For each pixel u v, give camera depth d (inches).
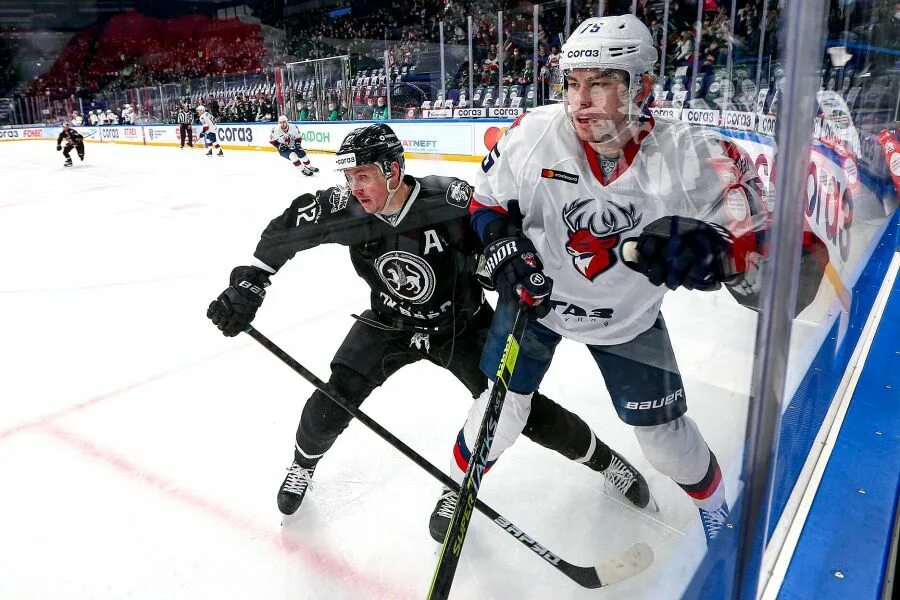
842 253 48.8
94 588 45.3
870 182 68.1
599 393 52.8
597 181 34.4
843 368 57.3
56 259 135.2
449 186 43.1
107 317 100.6
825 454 48.1
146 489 56.0
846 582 36.3
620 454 46.0
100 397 74.5
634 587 36.2
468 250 45.4
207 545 47.9
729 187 28.4
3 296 113.8
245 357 78.9
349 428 58.9
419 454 51.1
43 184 217.2
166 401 71.8
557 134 35.4
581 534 41.9
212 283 108.8
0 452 64.1
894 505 42.5
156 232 137.4
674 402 36.0
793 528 40.3
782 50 19.7
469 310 48.4
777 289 22.5
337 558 44.1
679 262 31.8
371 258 45.1
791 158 20.4
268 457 60.1
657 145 31.7
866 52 57.3
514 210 39.7
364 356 48.4
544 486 47.9
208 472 57.6
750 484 26.2
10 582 46.4
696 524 34.9
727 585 29.0
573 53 31.3
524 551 42.1
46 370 83.4
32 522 52.9
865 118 60.9
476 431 45.3
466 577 40.8
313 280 91.7
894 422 52.7
